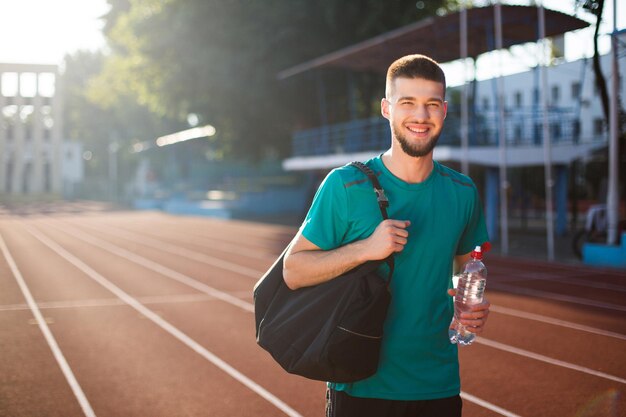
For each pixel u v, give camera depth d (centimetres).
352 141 2362
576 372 545
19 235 2233
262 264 1383
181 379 522
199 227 2662
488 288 1027
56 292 987
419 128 213
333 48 2731
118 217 3562
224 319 772
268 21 2708
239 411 449
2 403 461
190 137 4050
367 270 205
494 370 551
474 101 1884
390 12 2623
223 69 2706
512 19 1631
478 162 1792
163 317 784
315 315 207
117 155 6731
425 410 217
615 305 872
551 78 2411
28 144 6512
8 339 662
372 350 200
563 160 1894
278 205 3516
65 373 538
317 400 473
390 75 219
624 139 1364
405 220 218
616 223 1343
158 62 2927
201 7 2712
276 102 2831
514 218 2689
